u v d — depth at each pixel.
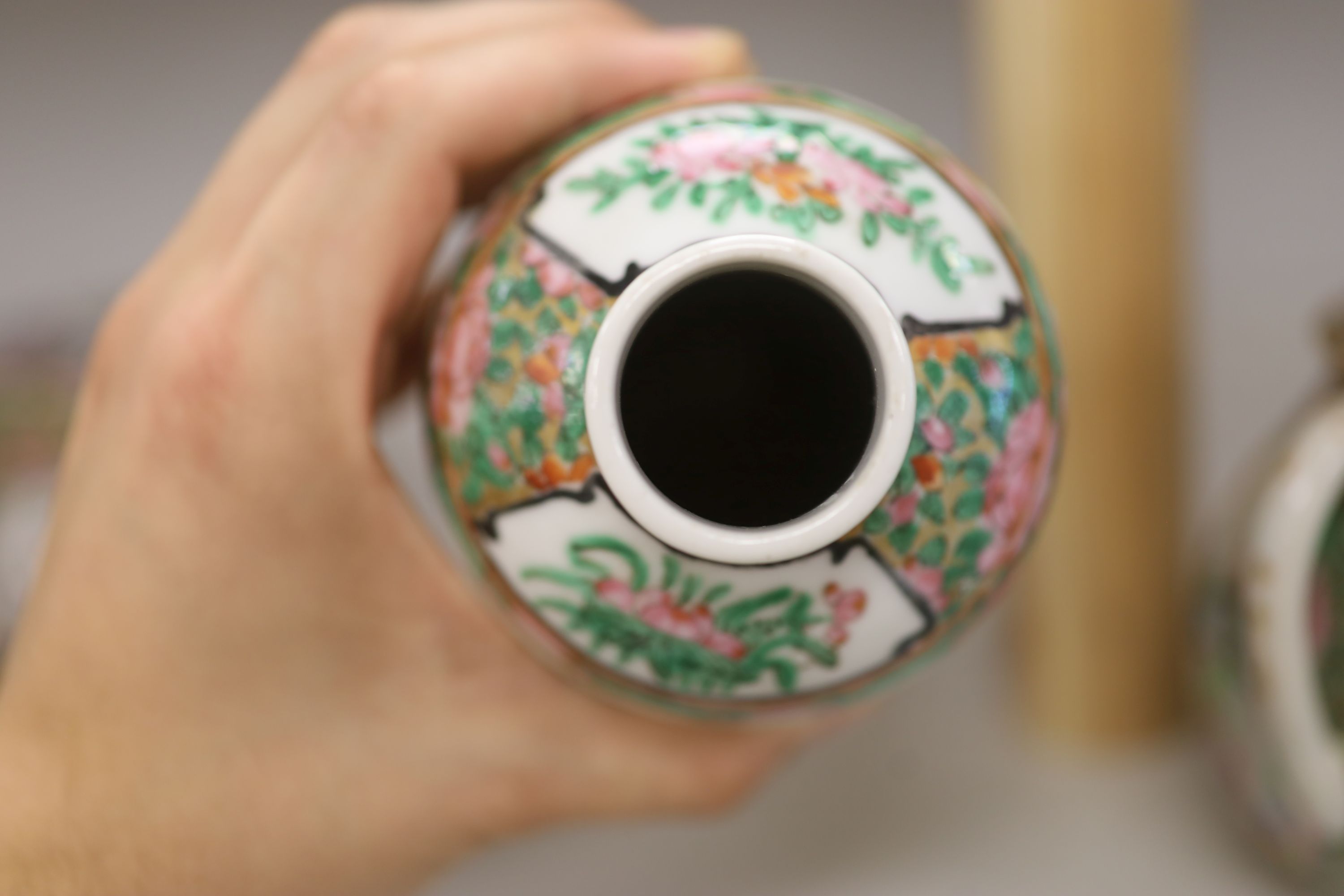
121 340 0.29
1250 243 0.44
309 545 0.28
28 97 0.46
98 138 0.46
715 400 0.24
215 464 0.28
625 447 0.24
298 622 0.28
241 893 0.29
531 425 0.25
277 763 0.29
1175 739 0.38
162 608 0.28
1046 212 0.34
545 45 0.28
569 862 0.37
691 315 0.24
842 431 0.24
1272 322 0.44
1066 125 0.33
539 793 0.30
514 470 0.25
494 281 0.26
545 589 0.26
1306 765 0.30
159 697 0.28
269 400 0.28
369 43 0.31
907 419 0.24
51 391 0.35
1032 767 0.38
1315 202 0.43
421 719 0.29
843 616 0.25
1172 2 0.33
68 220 0.47
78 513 0.28
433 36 0.31
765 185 0.25
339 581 0.28
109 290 0.44
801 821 0.38
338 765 0.29
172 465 0.28
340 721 0.29
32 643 0.28
